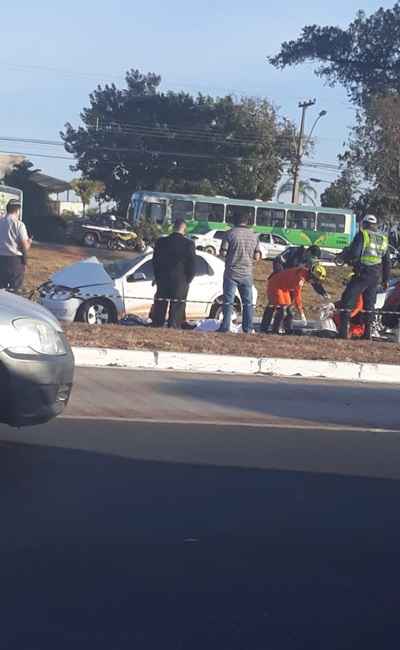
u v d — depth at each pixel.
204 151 71.06
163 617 5.32
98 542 6.42
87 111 74.62
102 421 10.06
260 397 12.00
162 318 16.05
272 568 6.17
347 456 9.20
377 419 11.16
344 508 7.50
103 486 7.68
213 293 19.33
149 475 8.07
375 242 16.39
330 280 42.28
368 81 57.72
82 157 73.50
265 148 69.62
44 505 7.11
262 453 9.12
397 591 5.90
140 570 5.98
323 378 13.91
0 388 7.82
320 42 57.53
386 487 8.16
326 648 5.07
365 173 54.44
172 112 72.38
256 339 15.02
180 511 7.18
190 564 6.14
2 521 6.72
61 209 77.31
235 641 5.08
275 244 53.56
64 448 8.81
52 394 8.07
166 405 11.11
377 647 5.12
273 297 17.17
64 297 18.17
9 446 8.78
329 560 6.38
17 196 52.84
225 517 7.10
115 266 19.41
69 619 5.22
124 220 59.56
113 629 5.13
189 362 13.68
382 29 56.81
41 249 48.47
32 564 5.97
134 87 76.69
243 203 58.09
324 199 63.53
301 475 8.38
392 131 52.81
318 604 5.64
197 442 9.40
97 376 12.55
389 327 17.66
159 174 72.50
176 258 15.88
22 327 7.93
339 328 16.75
